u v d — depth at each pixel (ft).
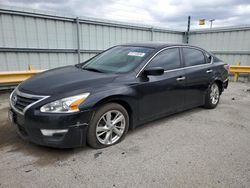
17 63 21.09
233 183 7.74
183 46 14.15
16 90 10.05
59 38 23.52
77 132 8.82
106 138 9.96
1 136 10.93
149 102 11.46
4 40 19.80
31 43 21.53
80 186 7.36
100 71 11.46
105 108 9.64
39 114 8.38
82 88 9.14
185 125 13.17
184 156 9.48
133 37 30.45
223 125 13.35
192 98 14.47
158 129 12.42
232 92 23.88
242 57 32.58
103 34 27.14
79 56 25.40
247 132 12.36
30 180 7.58
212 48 35.76
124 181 7.68
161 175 8.07
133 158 9.20
